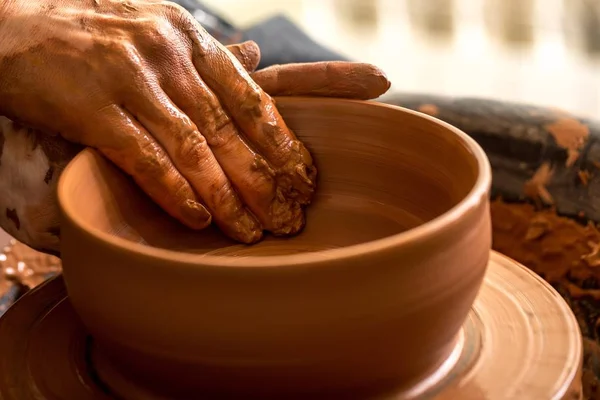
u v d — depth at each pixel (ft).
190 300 1.49
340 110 1.95
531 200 2.29
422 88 4.11
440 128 1.81
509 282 1.86
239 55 2.00
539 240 2.29
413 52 4.11
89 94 1.79
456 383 1.65
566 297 2.27
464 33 3.89
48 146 1.86
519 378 1.65
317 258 1.47
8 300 2.33
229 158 1.89
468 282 1.58
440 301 1.54
